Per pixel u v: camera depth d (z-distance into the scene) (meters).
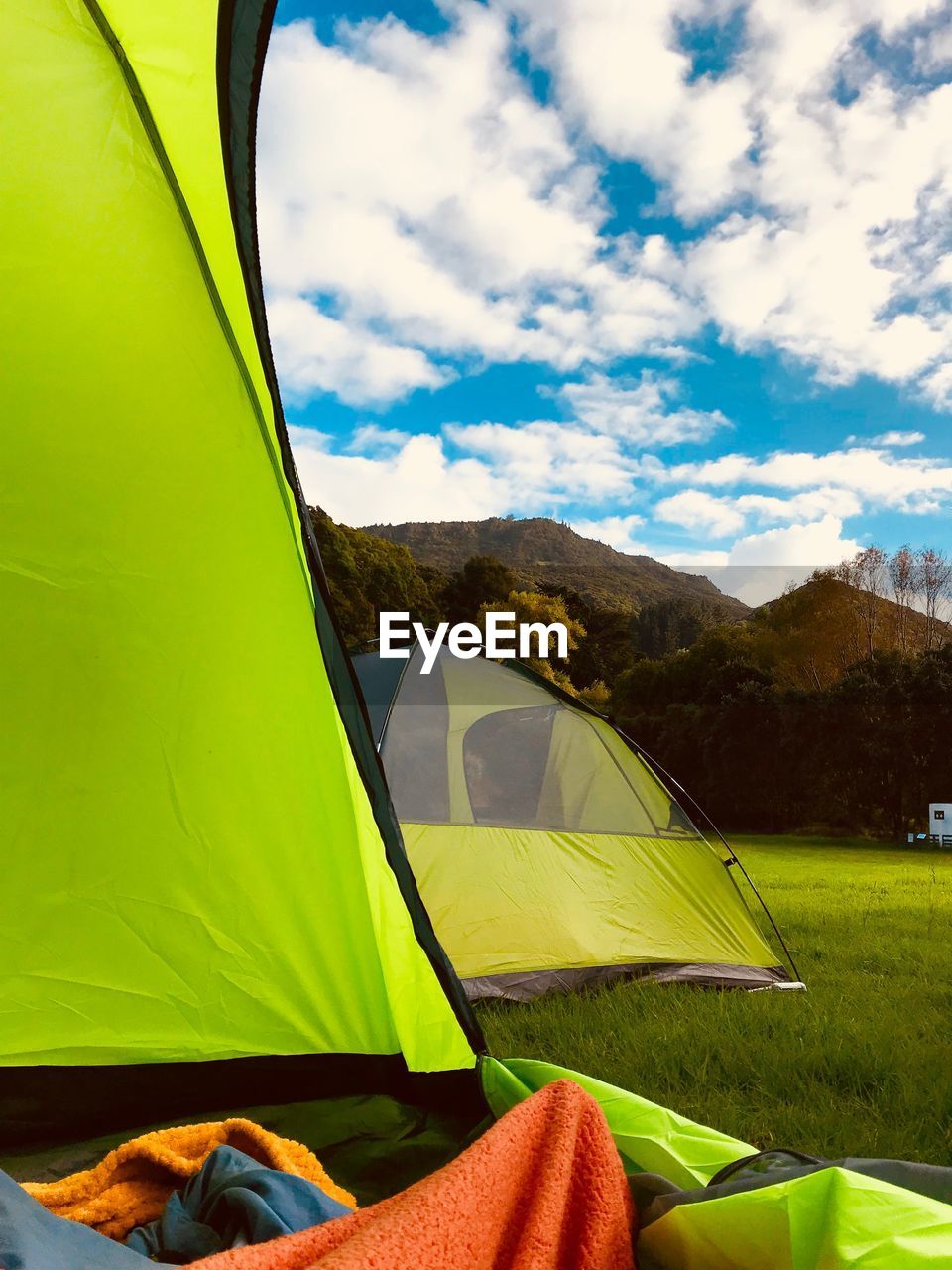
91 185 1.57
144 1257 0.90
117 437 1.71
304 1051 2.00
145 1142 1.36
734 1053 2.60
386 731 3.47
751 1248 0.86
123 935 1.87
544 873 3.46
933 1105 2.21
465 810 3.46
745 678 25.94
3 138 1.51
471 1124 1.83
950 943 4.98
